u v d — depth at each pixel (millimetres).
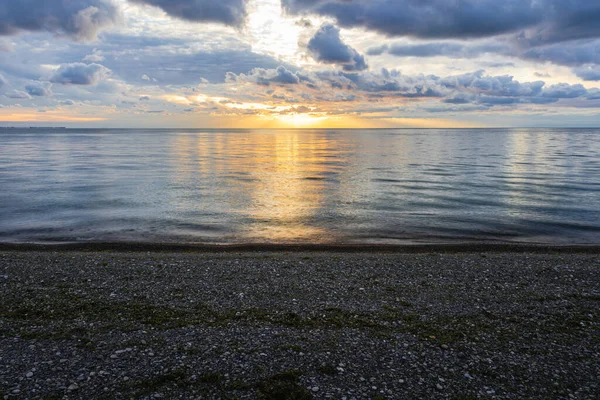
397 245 20125
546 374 8211
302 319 10797
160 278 14102
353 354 8906
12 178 45344
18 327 9898
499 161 69188
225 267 15531
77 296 12203
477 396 7410
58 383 7480
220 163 67562
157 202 31531
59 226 23703
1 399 6898
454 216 26812
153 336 9578
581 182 42219
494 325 10594
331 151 102875
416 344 9445
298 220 25797
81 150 101312
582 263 16406
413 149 109875
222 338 9562
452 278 14492
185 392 7348
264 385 7598
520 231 23203
